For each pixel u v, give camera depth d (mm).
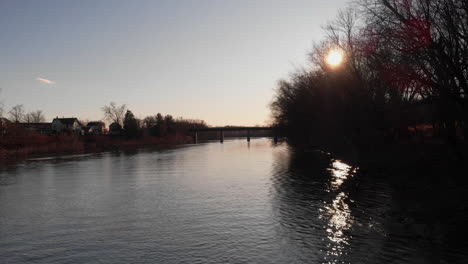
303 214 24984
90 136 143625
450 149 31328
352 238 19406
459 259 15680
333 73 58375
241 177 44500
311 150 86438
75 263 17875
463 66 22406
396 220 21703
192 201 30828
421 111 41219
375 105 46625
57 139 117562
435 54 23172
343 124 65625
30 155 92875
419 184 28953
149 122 199125
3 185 43312
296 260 17000
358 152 57156
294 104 93875
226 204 29188
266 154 83438
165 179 45031
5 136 100000
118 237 21609
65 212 28328
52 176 50812
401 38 24438
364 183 34156
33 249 20016
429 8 23656
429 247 17234
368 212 24234
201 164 63719
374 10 26750
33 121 198375
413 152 39656
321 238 19766
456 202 22297
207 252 18594
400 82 26406
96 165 65625
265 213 25844
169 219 25203
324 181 38625
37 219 26359
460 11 22391
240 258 17609
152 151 109375
